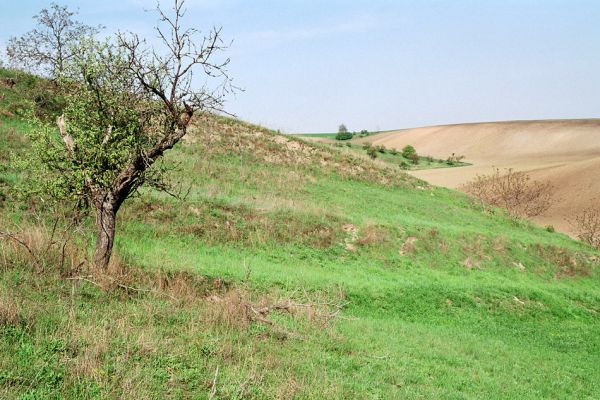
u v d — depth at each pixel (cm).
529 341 1970
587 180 7756
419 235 2986
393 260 2672
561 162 10525
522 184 5569
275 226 2561
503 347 1712
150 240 2072
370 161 4522
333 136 17938
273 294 1678
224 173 3198
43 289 1105
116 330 959
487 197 5228
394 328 1656
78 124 1347
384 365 1202
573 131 13575
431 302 2169
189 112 1362
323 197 3353
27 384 709
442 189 4541
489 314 2258
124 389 739
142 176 1375
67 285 1169
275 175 3491
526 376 1414
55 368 763
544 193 7156
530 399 1202
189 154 3303
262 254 2300
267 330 1239
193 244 2181
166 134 1368
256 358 1012
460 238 3139
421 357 1362
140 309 1130
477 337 1817
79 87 1345
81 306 1070
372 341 1411
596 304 2800
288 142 4225
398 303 2059
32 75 3062
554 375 1484
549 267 3284
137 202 2284
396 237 2900
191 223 2322
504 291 2545
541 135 13962
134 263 1565
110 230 1364
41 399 675
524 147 13438
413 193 4172
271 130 4331
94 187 1337
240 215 2558
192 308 1252
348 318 1545
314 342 1249
